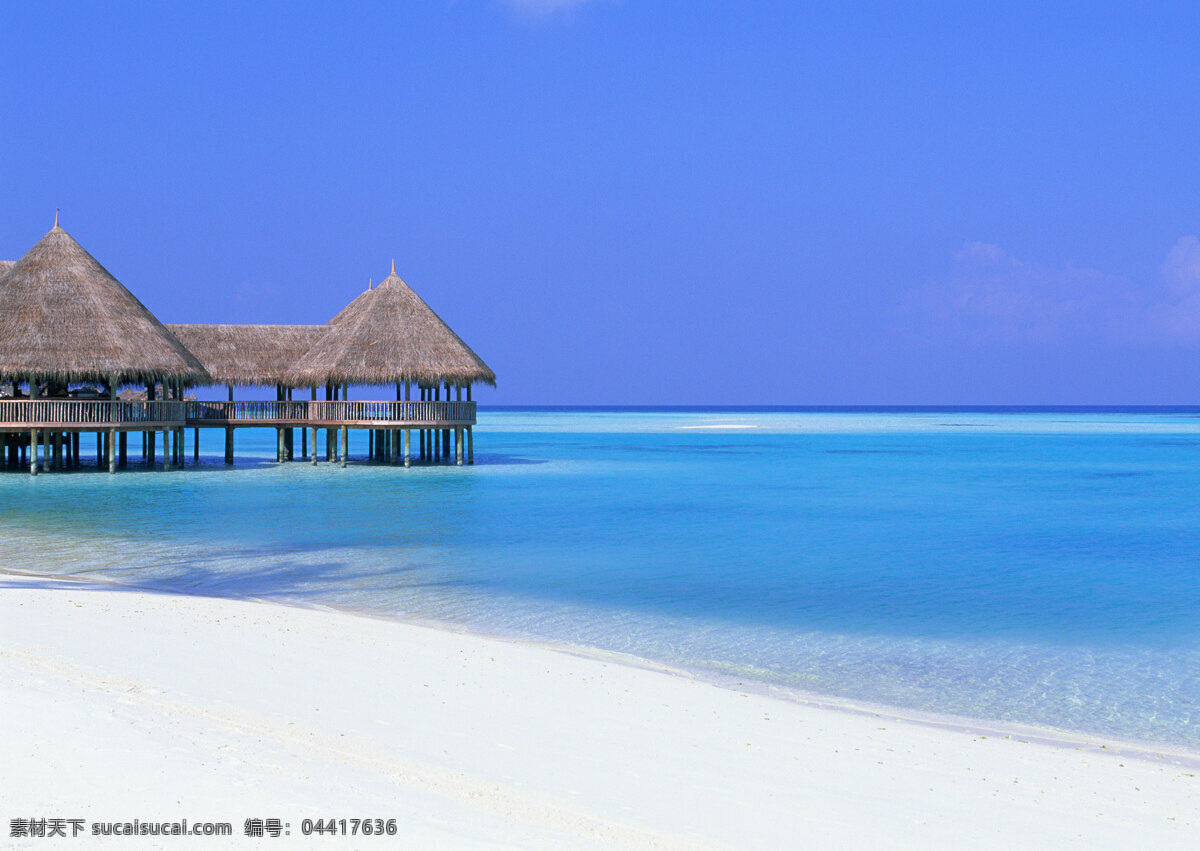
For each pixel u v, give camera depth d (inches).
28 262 1373.0
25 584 576.1
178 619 473.7
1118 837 260.8
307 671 386.6
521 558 749.9
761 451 2258.9
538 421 5017.2
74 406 1325.0
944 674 445.1
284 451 1654.8
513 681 388.8
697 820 257.0
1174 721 379.2
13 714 301.1
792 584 662.5
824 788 286.4
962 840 254.1
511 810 254.7
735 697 386.0
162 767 265.6
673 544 829.2
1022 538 884.0
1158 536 901.8
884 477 1535.4
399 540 827.4
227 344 1622.8
